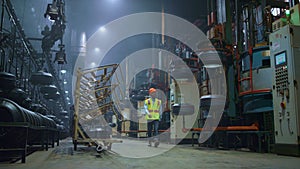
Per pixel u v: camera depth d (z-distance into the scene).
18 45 8.30
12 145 4.31
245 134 7.48
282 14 7.88
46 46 8.66
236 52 7.76
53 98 8.53
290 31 5.58
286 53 5.64
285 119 5.57
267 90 6.36
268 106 6.39
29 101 6.06
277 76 5.88
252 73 6.70
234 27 9.23
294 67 5.44
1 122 3.92
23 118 4.34
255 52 6.71
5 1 6.83
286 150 5.50
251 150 6.79
